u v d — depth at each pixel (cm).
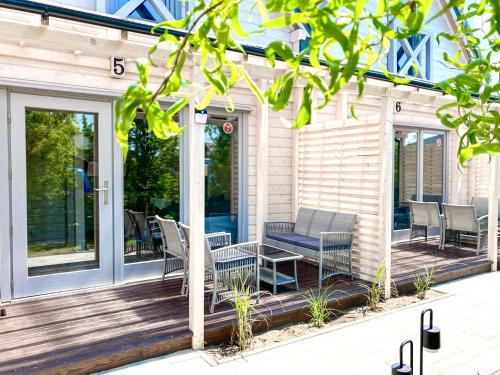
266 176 578
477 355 323
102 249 455
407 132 779
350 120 513
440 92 496
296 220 590
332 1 74
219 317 360
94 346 306
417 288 471
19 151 407
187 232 422
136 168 479
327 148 555
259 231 567
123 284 464
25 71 401
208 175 543
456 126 105
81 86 430
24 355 292
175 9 502
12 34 259
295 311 385
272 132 592
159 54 305
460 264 576
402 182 776
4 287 402
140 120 480
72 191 440
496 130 99
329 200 554
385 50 84
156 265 493
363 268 497
